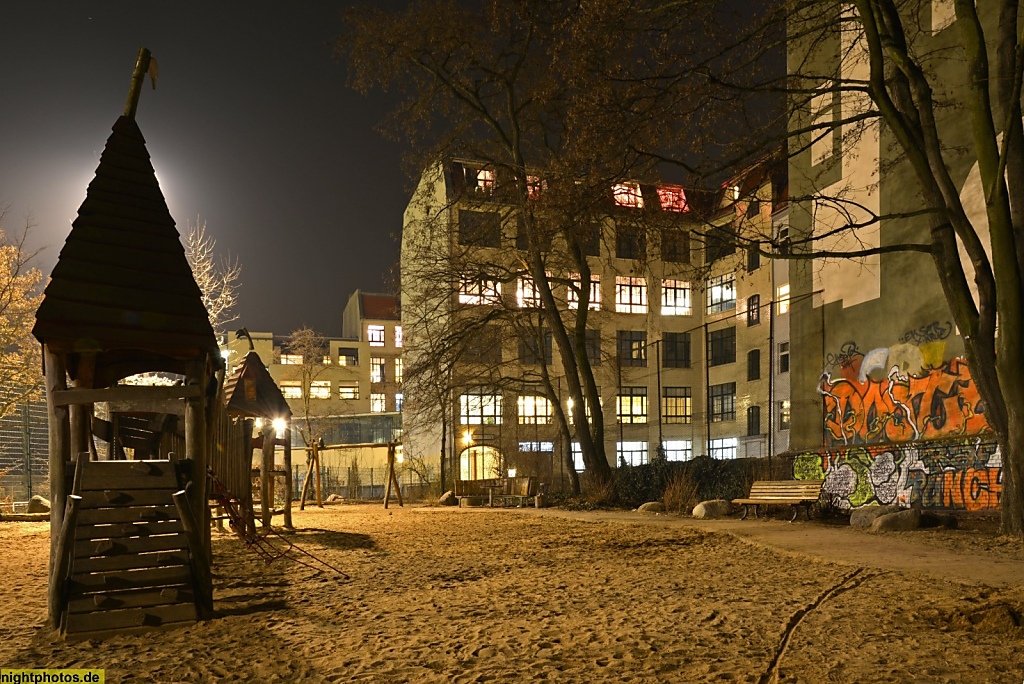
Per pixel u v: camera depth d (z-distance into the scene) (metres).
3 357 19.89
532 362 41.94
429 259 27.38
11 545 11.66
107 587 6.04
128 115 7.35
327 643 5.52
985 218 15.05
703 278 14.12
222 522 15.16
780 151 13.59
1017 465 11.37
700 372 46.44
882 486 16.97
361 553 11.08
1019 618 5.47
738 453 42.41
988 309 12.11
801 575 8.33
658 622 5.91
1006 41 11.91
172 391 6.80
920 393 16.42
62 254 6.55
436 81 25.14
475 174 28.00
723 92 12.69
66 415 6.43
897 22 12.97
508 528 15.25
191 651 5.32
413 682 4.48
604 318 42.28
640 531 14.03
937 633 5.31
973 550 10.13
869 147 18.22
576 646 5.20
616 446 44.28
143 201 7.11
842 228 12.43
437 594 7.61
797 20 13.05
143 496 6.44
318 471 26.02
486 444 34.38
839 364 18.97
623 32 12.56
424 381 28.33
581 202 13.42
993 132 11.38
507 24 22.81
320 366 62.31
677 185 14.62
